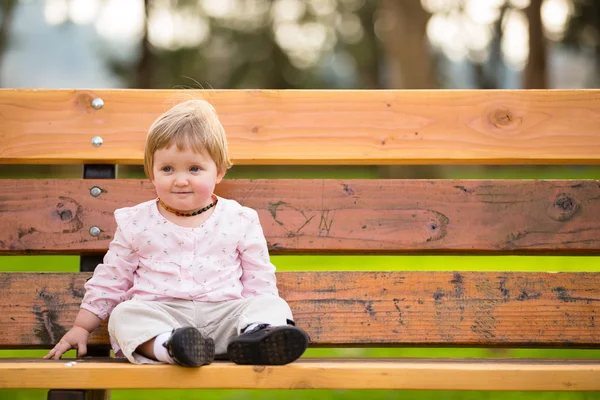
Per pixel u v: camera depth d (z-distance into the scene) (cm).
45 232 262
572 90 269
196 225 253
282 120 268
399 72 1282
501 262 653
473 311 254
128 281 250
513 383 201
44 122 267
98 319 241
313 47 2391
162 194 245
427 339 254
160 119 247
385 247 263
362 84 2302
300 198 265
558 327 253
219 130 251
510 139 267
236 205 259
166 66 2153
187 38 2195
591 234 262
